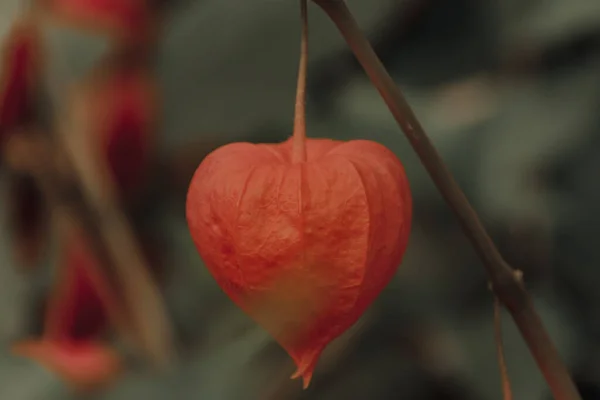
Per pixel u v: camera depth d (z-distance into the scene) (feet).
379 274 1.48
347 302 1.47
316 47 2.15
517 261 2.14
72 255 2.08
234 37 2.17
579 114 2.10
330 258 1.47
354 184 1.47
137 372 2.05
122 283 2.09
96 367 2.03
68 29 2.05
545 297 2.15
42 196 2.07
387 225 1.48
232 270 1.49
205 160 1.51
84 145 2.05
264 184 1.47
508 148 2.07
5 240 2.13
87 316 2.10
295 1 2.15
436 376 2.14
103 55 2.06
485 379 2.10
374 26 2.11
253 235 1.47
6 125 2.01
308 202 1.47
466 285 2.16
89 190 2.06
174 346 2.12
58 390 2.00
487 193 2.06
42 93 2.02
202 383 2.02
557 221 2.09
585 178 2.08
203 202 1.49
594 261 2.08
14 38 1.99
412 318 2.15
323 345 1.49
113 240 2.09
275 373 2.05
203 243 1.50
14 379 2.03
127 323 2.09
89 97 2.06
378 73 1.48
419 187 2.14
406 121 1.49
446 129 2.12
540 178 2.08
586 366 2.12
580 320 2.13
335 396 2.10
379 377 2.13
